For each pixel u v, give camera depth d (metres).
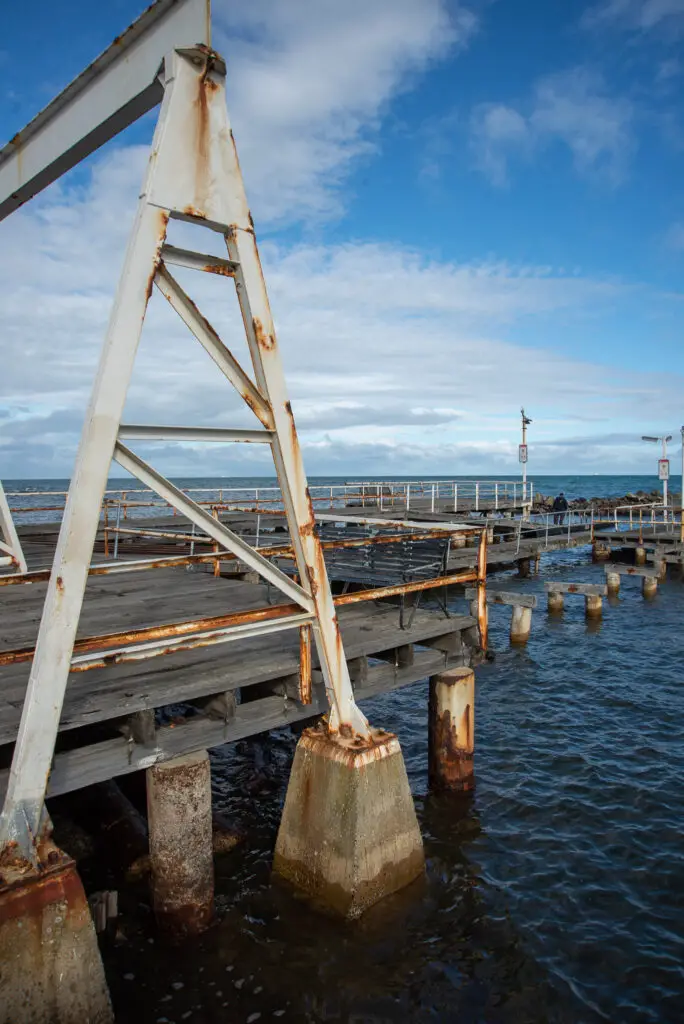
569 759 8.76
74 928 3.94
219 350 4.45
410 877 5.55
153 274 4.05
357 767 5.14
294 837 5.55
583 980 4.96
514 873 6.24
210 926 5.24
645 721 10.16
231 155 4.38
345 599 6.04
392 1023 4.55
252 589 9.48
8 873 3.82
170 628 4.55
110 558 12.20
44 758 4.02
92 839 6.27
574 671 12.82
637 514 43.41
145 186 4.02
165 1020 4.52
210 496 49.50
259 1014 4.59
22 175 5.65
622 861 6.47
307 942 5.17
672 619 17.28
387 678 6.78
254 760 8.58
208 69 4.20
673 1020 4.61
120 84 4.51
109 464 4.01
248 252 4.46
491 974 5.00
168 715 10.19
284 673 5.90
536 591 20.91
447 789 7.53
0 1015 3.69
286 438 4.79
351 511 24.88
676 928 5.54
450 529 7.67
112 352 3.94
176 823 5.02
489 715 10.47
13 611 8.25
